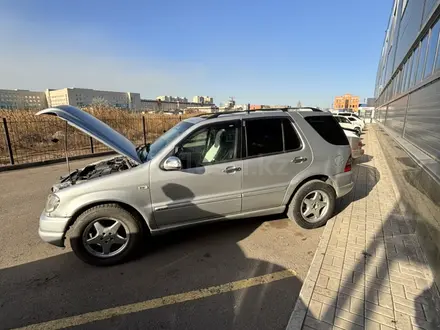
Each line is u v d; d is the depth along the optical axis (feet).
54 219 9.39
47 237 9.45
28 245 11.52
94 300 8.07
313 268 9.06
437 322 6.70
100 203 9.73
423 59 17.46
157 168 9.95
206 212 10.80
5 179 23.25
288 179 11.78
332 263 9.34
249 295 8.11
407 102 21.11
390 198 16.30
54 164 30.48
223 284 8.68
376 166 25.79
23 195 18.48
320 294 7.79
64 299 8.14
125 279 9.08
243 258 10.19
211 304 7.78
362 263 9.29
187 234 12.17
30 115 40.47
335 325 6.69
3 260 10.37
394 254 9.84
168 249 10.95
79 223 9.44
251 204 11.44
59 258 10.49
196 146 10.53
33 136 39.29
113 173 9.83
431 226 9.40
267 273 9.22
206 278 9.02
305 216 12.36
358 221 12.87
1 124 35.58
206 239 11.69
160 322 7.14
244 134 11.05
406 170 15.31
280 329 6.82
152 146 12.17
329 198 12.51
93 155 35.50
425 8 17.88
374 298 7.57
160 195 10.03
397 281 8.29
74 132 40.47
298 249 10.78
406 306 7.25
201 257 10.32
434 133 11.77
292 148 11.75
